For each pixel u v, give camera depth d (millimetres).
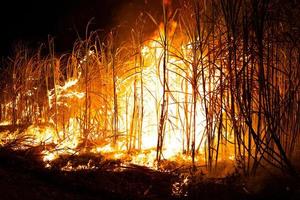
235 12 4551
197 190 4363
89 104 6168
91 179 4754
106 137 5844
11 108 7785
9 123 7703
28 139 6449
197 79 4871
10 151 5730
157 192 4422
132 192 4395
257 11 4340
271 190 4238
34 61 7664
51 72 7023
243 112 4438
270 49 4570
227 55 4613
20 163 5285
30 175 4922
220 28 4703
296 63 4656
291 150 4598
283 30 4633
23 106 7422
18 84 7480
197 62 4777
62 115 6695
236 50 4551
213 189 4352
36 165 5234
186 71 5211
